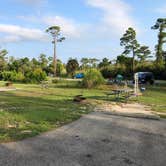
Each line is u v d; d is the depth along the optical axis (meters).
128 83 43.91
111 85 35.69
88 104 18.44
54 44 83.25
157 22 74.81
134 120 12.90
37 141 8.55
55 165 6.60
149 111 16.27
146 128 11.12
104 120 12.63
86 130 10.36
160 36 74.69
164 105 19.52
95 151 7.78
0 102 17.84
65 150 7.76
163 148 8.32
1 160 6.80
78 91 29.00
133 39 76.06
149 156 7.53
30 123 11.20
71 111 14.86
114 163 6.89
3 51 67.06
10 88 32.19
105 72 71.75
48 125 10.93
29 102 18.19
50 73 80.69
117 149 8.05
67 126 10.98
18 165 6.51
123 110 16.33
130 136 9.67
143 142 8.95
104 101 20.64
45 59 86.06
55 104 17.69
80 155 7.38
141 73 46.03
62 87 35.12
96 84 33.88
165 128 11.23
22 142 8.37
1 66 62.56
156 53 76.31
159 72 63.12
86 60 91.56
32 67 64.56
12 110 14.39
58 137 9.15
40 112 13.80
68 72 75.06
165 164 6.97
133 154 7.65
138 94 25.75
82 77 37.94
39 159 6.96
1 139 8.55
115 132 10.20
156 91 31.67
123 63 75.94
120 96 23.38
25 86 36.44
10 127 10.31
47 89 31.28
